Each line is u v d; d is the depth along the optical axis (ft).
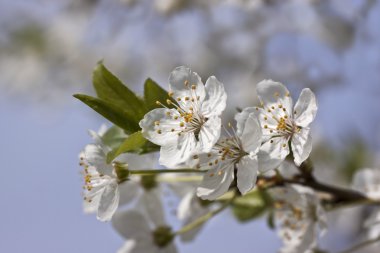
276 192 1.25
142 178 1.29
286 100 1.16
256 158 1.12
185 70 1.16
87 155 1.17
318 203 1.22
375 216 1.34
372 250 1.63
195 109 1.15
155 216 1.31
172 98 1.17
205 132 1.14
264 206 1.27
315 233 1.25
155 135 1.14
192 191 1.29
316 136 1.75
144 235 1.30
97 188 1.19
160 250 1.30
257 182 1.19
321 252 1.30
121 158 1.25
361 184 1.33
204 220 1.24
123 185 1.30
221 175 1.14
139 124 1.14
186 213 1.29
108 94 1.18
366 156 1.71
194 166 1.15
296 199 1.24
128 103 1.17
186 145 1.14
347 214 1.66
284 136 1.15
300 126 1.15
